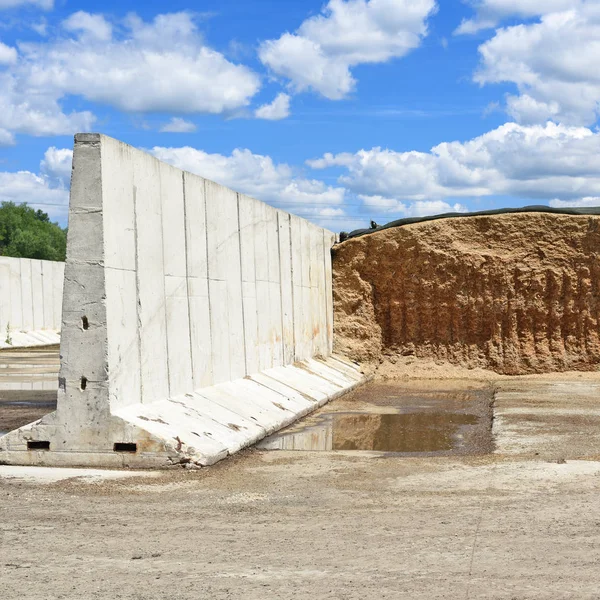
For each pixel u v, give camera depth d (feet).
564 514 28.37
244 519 28.30
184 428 41.01
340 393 70.13
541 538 25.35
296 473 36.63
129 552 24.32
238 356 57.21
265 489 33.27
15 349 130.21
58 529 26.96
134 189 42.06
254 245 61.67
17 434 38.83
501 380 82.23
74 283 38.65
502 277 85.87
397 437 49.01
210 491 32.91
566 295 84.99
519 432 48.47
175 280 47.03
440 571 22.20
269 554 24.02
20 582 21.62
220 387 52.54
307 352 76.84
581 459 39.01
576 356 84.38
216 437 42.14
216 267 53.57
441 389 75.31
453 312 86.79
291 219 72.33
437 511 29.17
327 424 54.39
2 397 64.80
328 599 20.08
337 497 31.71
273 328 66.03
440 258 87.15
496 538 25.44
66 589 21.06
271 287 65.72
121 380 39.75
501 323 85.92
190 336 48.88
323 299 84.43
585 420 52.85
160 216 45.24
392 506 30.09
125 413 39.04
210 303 52.26
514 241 86.53
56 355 116.47
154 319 43.96
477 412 59.98
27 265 143.64
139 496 32.04
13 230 287.28
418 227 88.12
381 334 88.63
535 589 20.63
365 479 35.17
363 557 23.59
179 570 22.56
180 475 36.19
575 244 85.61
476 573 21.95
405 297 88.02
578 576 21.59
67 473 36.63
